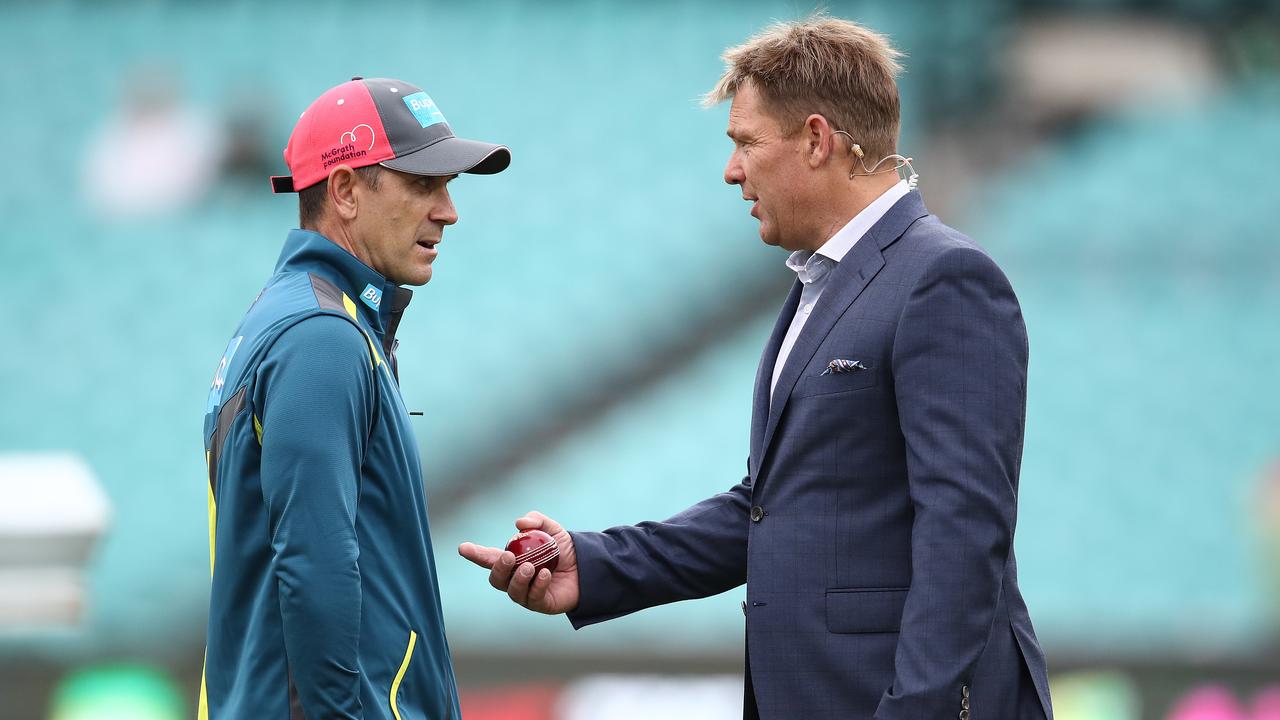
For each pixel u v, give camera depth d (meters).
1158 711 30.45
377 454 8.18
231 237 41.72
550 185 42.50
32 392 39.34
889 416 8.42
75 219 41.84
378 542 8.16
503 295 40.09
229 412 8.05
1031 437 36.50
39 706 30.52
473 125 43.59
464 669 30.73
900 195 8.98
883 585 8.36
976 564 7.79
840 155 8.89
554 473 37.16
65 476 22.98
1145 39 41.00
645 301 39.97
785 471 8.67
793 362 8.74
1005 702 8.31
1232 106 40.59
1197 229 38.97
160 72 43.69
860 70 8.86
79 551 22.25
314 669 7.47
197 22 44.59
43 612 21.98
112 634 32.50
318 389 7.71
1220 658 30.64
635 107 43.81
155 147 42.69
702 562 10.27
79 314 40.56
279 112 43.19
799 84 8.84
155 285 40.97
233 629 8.07
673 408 37.88
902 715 7.69
